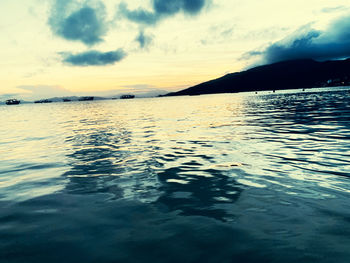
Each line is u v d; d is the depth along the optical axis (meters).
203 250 2.36
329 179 4.27
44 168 5.85
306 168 4.96
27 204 3.73
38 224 3.06
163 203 3.58
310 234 2.56
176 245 2.47
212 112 23.06
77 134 11.95
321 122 12.21
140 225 2.94
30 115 36.31
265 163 5.46
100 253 2.39
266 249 2.33
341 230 2.62
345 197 3.50
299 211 3.12
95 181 4.71
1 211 3.50
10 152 8.19
